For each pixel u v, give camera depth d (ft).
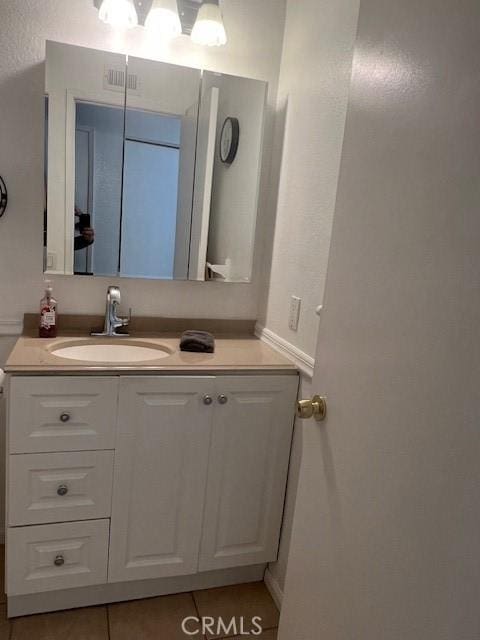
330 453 3.54
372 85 3.17
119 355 6.00
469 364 2.28
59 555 5.17
